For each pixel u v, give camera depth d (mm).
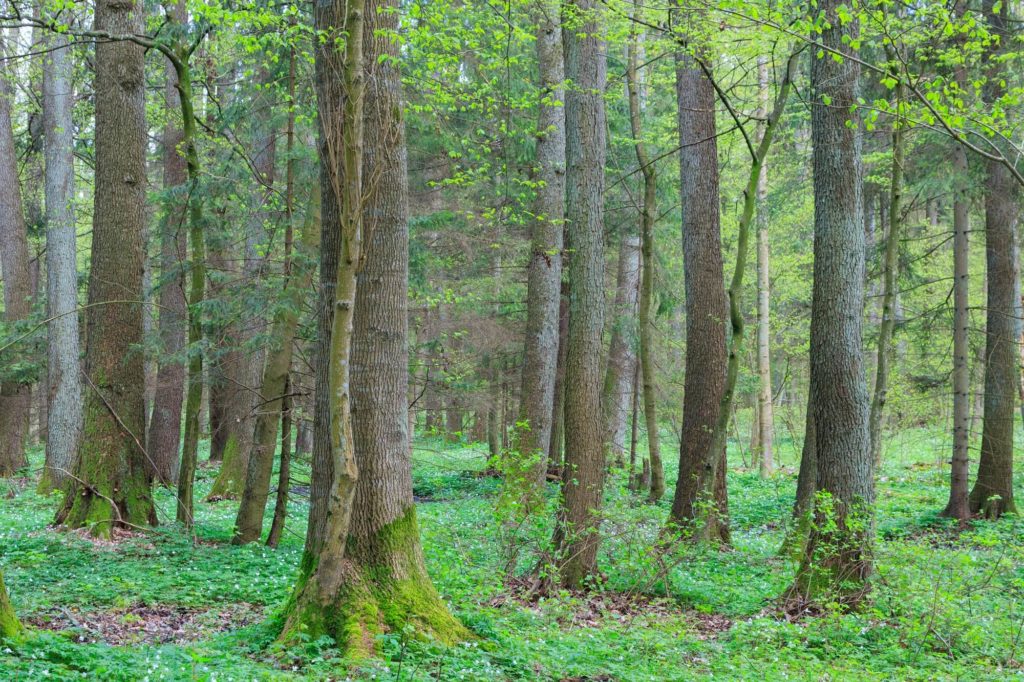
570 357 11141
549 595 10055
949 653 8242
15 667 5566
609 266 24734
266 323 12133
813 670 7648
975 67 13867
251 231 14516
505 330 20438
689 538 11781
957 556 9797
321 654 6652
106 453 12555
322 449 7656
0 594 6355
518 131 16703
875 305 27984
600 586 10703
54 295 18297
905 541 13672
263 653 6844
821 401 9781
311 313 12891
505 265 21484
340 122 6781
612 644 8375
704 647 8414
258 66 13914
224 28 12125
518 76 16688
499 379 22094
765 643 8375
